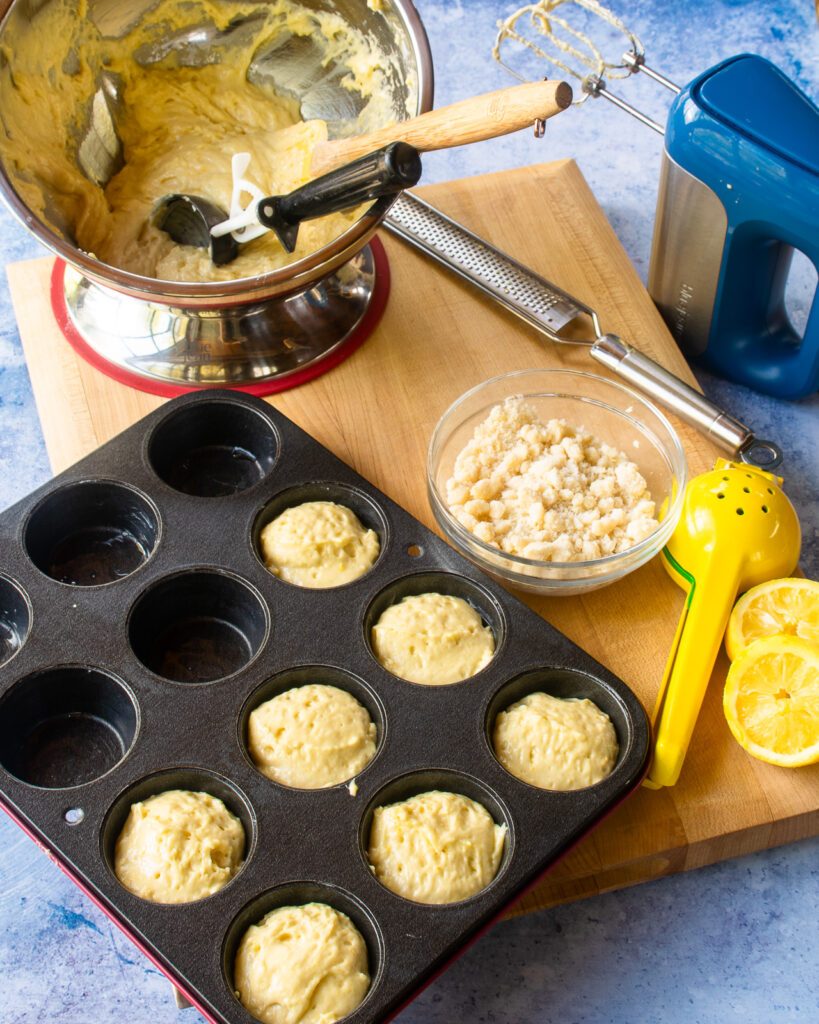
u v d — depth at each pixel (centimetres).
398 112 112
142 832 89
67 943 96
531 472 102
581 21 137
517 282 112
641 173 129
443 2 139
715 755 95
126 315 108
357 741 92
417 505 104
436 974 85
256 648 99
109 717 96
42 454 114
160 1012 94
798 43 135
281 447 102
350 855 88
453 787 91
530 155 130
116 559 102
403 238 116
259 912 87
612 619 100
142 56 116
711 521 98
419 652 95
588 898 96
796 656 94
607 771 92
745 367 115
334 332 110
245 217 106
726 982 94
